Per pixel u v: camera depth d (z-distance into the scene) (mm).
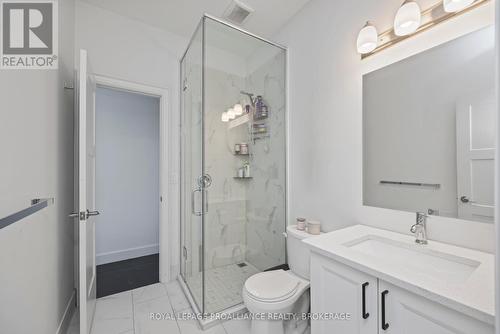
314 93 1816
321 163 1757
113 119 2754
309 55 1863
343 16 1573
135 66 2059
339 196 1614
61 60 1465
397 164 1273
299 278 1545
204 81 1880
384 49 1332
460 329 645
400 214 1262
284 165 2098
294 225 1898
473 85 994
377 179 1372
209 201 2025
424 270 1014
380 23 1348
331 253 1016
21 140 938
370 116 1409
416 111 1189
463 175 1026
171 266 2229
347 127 1555
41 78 1154
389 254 1167
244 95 2244
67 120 1617
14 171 878
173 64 2264
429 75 1137
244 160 2279
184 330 1521
